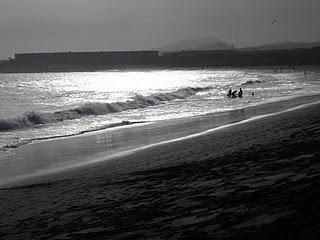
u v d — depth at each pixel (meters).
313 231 4.89
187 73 191.50
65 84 120.06
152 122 28.69
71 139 22.97
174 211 7.84
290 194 6.94
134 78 155.75
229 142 16.67
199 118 29.27
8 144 21.61
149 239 6.37
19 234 8.09
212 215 6.98
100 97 61.88
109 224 7.80
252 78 99.50
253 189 8.16
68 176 13.79
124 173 13.04
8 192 12.16
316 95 44.41
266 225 5.67
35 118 30.12
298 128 17.81
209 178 10.30
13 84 122.94
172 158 14.66
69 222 8.48
